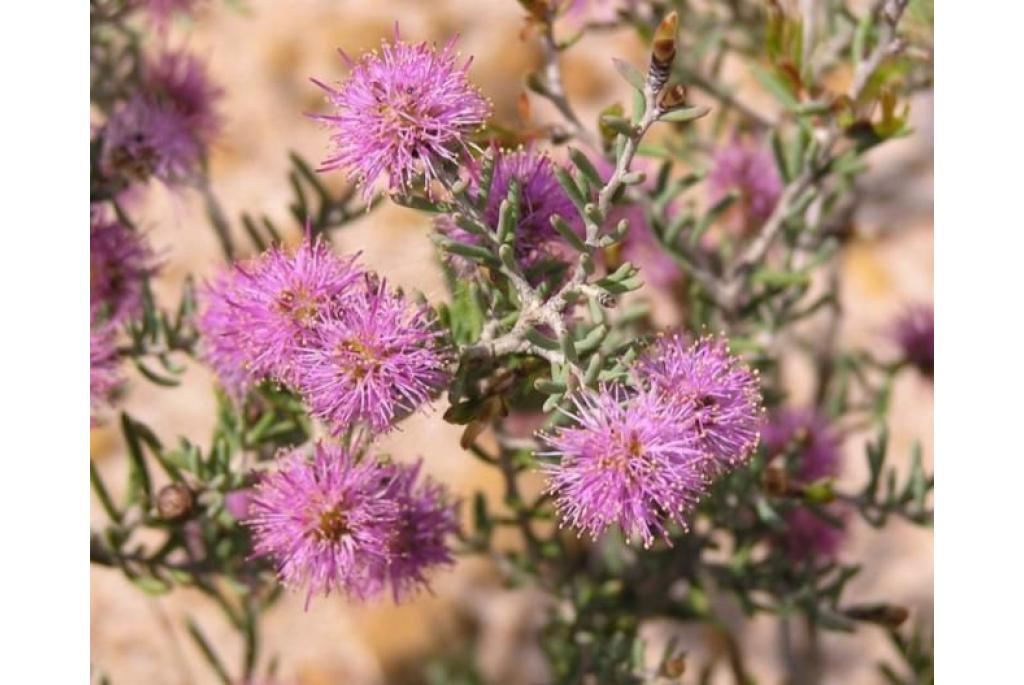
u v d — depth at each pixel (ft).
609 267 1.02
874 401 1.27
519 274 0.84
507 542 1.38
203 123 1.10
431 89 0.82
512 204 0.83
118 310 1.02
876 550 1.41
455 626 1.44
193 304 1.05
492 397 0.84
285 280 0.85
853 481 1.37
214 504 0.98
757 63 1.17
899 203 1.52
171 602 1.38
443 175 0.83
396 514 0.85
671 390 0.82
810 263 1.21
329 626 1.41
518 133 0.97
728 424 0.82
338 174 1.29
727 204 1.11
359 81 0.83
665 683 1.13
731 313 1.14
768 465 1.09
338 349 0.82
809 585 1.10
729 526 1.07
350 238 1.02
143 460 1.00
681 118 0.81
